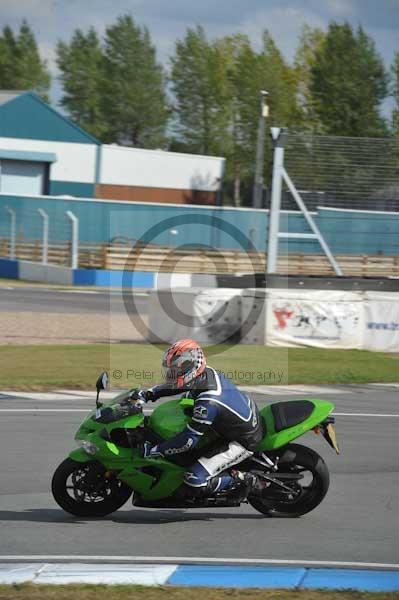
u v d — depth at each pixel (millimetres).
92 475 14641
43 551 12883
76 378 28453
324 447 20734
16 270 78750
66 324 44781
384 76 155875
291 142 41594
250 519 15047
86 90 192125
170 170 109562
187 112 170750
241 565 12414
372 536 14133
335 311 37031
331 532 14305
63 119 106062
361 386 29609
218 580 11688
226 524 14688
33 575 11703
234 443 14648
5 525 14203
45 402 25156
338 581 11734
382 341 37500
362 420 23812
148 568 12148
